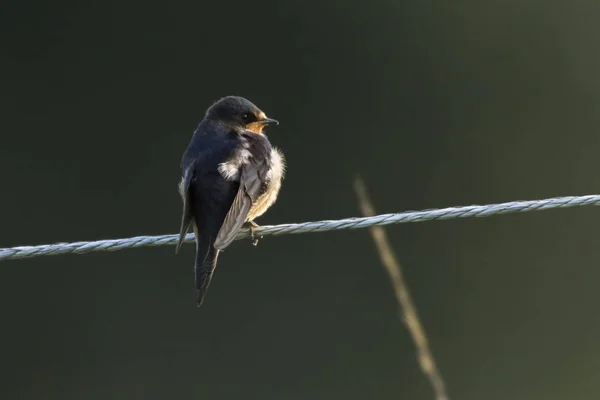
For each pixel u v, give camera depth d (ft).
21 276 51.98
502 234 55.77
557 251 55.31
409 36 58.49
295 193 56.18
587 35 58.85
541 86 58.90
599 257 55.62
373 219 22.39
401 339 51.49
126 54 55.77
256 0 57.16
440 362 51.83
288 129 57.00
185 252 51.62
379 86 58.03
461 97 58.59
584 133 58.54
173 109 56.18
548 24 58.90
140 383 50.49
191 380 50.55
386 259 22.17
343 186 56.85
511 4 58.90
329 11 57.93
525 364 52.60
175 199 55.21
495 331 53.16
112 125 55.47
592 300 54.65
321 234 53.42
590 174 58.44
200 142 26.86
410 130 57.88
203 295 22.85
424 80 58.39
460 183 57.57
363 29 57.88
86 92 55.57
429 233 54.85
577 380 52.54
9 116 54.65
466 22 58.75
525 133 58.49
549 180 57.93
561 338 53.67
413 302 52.90
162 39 56.29
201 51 56.34
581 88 58.85
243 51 56.95
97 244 21.93
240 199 24.89
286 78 57.11
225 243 23.76
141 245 22.35
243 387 50.65
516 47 58.90
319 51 57.67
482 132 58.34
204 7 56.08
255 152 26.45
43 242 54.03
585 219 56.18
